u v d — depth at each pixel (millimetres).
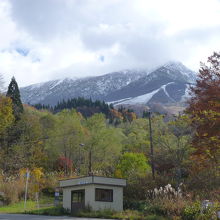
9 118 54594
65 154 65062
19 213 28234
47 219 22062
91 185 26906
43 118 70812
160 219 21031
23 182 40906
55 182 45188
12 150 56938
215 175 29109
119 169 46969
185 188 29891
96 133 67562
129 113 167000
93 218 23719
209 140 18953
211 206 19953
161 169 34594
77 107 183375
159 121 34938
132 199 31953
